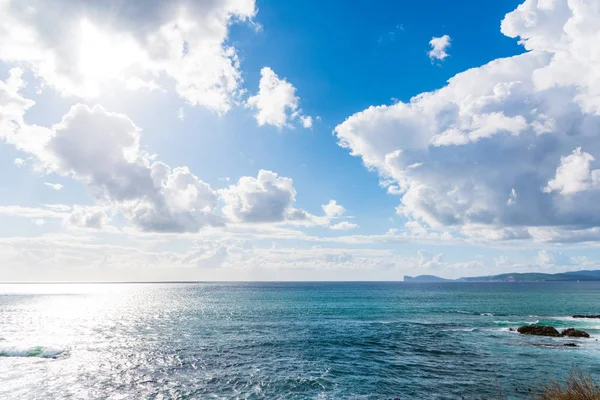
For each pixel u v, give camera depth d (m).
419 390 24.67
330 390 24.73
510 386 25.41
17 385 25.84
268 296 140.38
